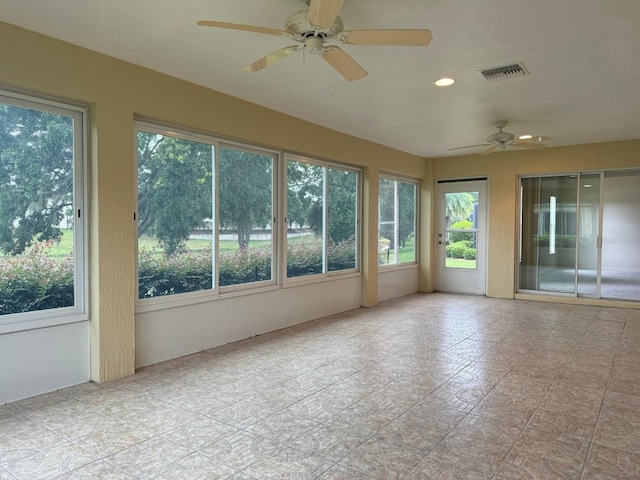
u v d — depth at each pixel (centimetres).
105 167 323
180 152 395
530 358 389
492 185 713
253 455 226
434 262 788
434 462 219
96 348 325
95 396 301
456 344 434
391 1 239
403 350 413
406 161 712
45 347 306
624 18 258
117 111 329
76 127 321
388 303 664
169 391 311
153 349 374
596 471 211
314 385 324
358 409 282
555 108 448
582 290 666
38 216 304
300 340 448
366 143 613
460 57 317
